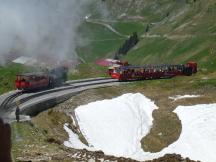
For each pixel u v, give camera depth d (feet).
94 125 179.52
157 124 182.60
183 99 208.44
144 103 208.95
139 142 168.35
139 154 155.02
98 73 266.36
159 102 207.92
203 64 448.24
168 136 170.81
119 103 205.67
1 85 190.39
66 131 161.58
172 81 250.78
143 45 652.07
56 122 165.89
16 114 140.26
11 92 184.34
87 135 170.19
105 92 220.23
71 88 212.64
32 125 143.84
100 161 108.78
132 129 179.73
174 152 156.15
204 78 253.44
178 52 560.20
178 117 187.11
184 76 274.98
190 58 501.15
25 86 188.65
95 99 207.41
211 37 542.57
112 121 184.75
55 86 208.44
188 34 596.29
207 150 156.66
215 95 214.48
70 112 186.39
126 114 192.65
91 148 150.71
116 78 252.42
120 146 164.14
